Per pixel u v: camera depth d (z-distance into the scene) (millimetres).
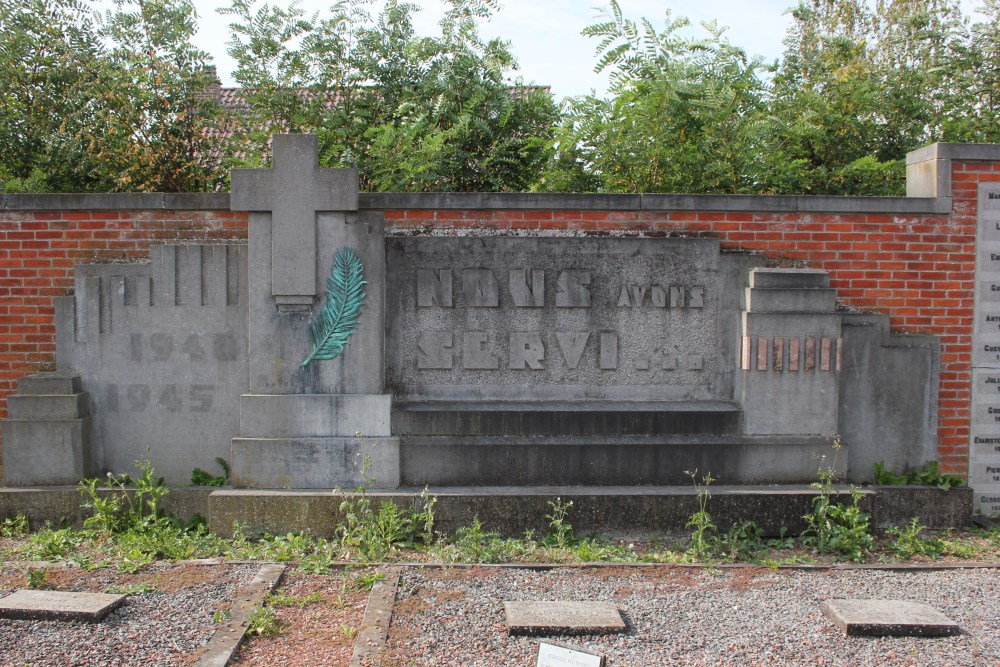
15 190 9148
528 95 10156
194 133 9805
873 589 5270
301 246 6203
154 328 6566
